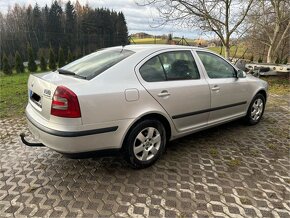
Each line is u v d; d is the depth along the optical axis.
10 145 4.00
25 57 34.28
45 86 2.86
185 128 3.68
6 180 3.06
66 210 2.56
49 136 2.72
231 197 2.77
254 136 4.41
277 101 7.06
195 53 3.84
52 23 42.22
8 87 9.43
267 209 2.60
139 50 3.33
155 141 3.32
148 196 2.77
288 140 4.27
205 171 3.27
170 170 3.28
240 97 4.43
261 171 3.30
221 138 4.30
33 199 2.72
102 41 38.31
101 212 2.54
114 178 3.10
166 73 3.40
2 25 41.38
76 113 2.64
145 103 3.10
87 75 2.98
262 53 17.50
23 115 5.58
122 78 3.00
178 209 2.59
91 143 2.78
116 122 2.89
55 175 3.17
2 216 2.49
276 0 11.99
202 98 3.73
